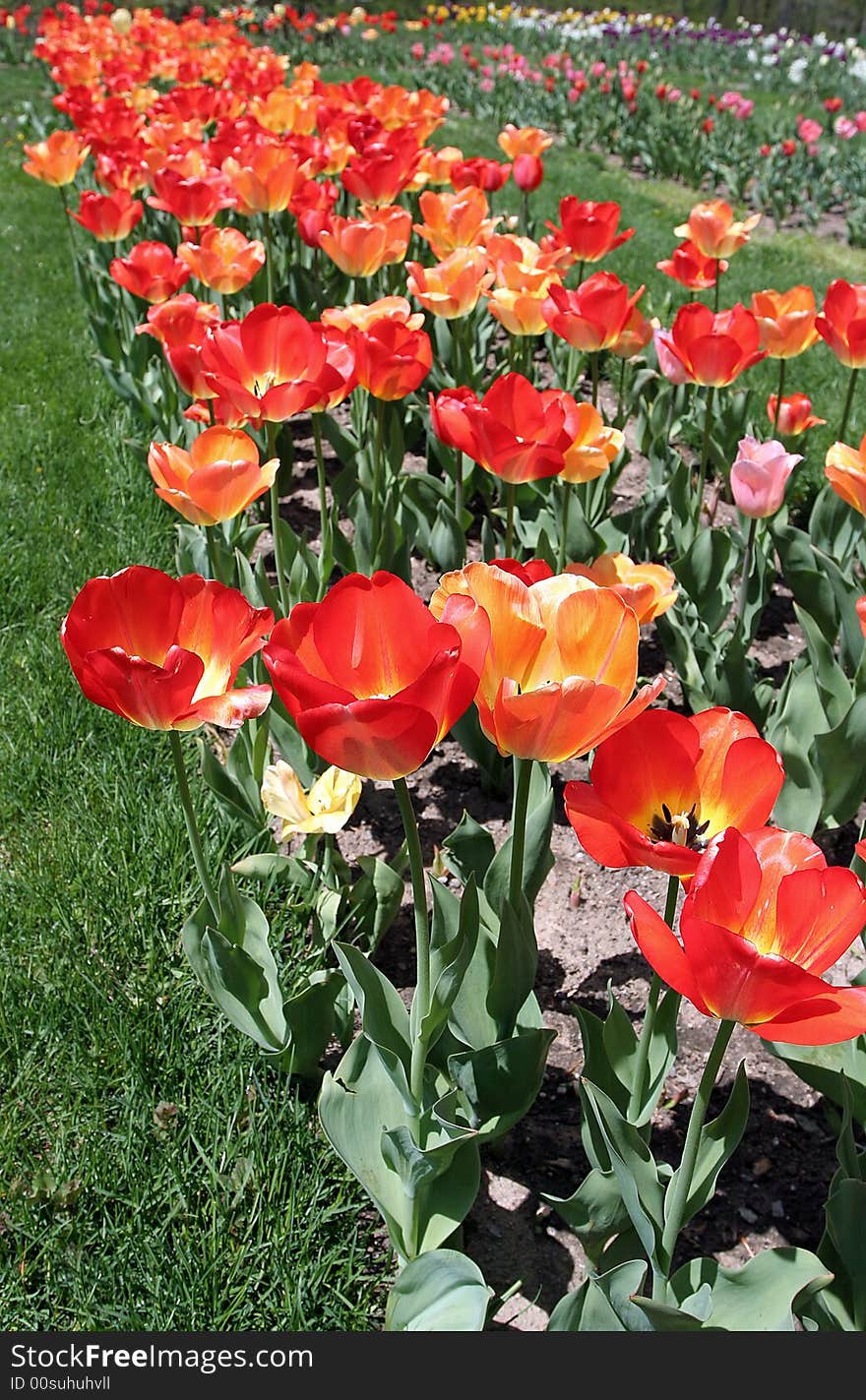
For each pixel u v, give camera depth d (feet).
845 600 11.32
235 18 73.87
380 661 4.73
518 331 11.88
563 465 8.14
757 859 4.33
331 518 12.83
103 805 10.42
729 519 15.72
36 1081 7.93
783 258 30.91
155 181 15.31
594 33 77.77
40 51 39.75
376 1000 6.43
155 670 5.25
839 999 4.08
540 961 9.21
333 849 9.10
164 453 8.50
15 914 9.27
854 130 42.32
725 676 10.79
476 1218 7.32
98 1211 7.16
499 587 4.98
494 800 11.01
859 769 9.64
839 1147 6.11
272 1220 6.91
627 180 40.14
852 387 11.25
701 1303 5.67
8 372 21.18
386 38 78.23
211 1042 8.18
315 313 18.62
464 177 17.29
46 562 14.46
